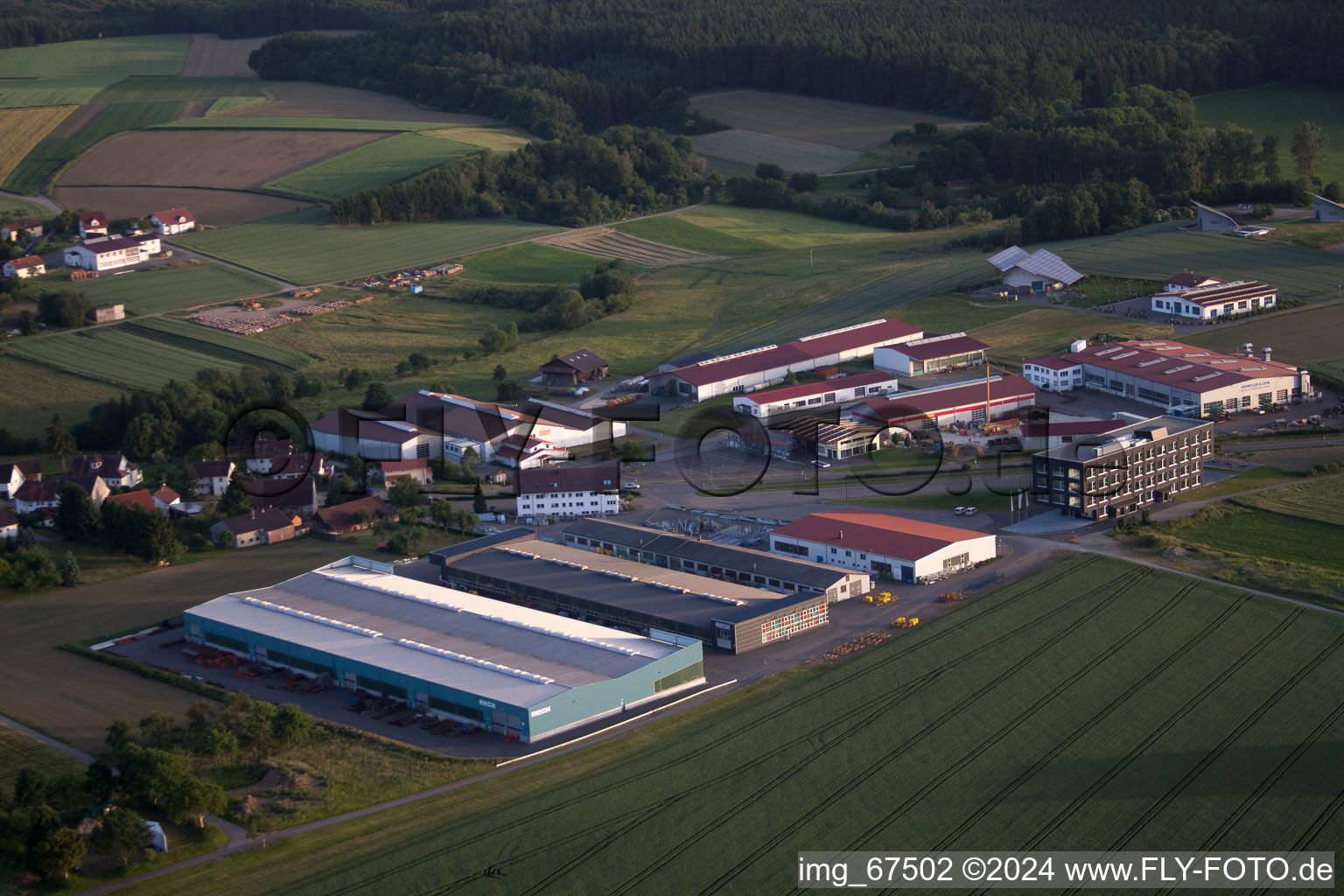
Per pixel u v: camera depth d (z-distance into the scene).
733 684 106.44
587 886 77.81
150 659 116.69
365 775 93.69
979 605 117.62
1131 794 86.38
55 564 138.00
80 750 98.88
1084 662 105.12
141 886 79.94
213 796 87.62
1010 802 85.75
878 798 86.50
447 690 102.69
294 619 118.56
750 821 84.19
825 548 132.88
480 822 84.81
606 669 104.75
